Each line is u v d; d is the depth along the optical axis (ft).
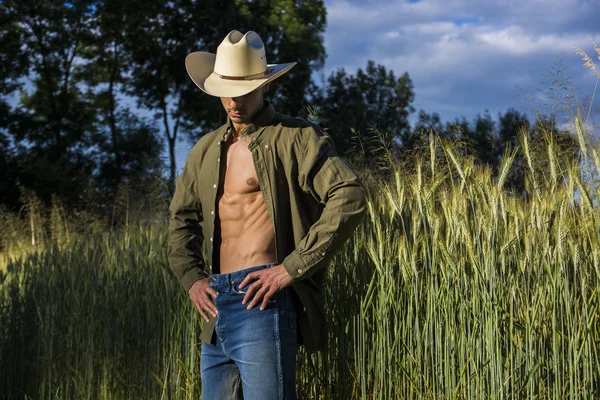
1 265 23.22
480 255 9.05
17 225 34.45
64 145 74.74
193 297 9.25
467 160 9.80
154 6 77.15
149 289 13.64
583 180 8.73
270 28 75.51
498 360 8.60
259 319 8.48
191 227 9.86
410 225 10.19
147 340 13.30
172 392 12.35
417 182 9.91
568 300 8.53
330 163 8.59
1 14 74.43
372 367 9.84
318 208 9.06
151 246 15.01
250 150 8.86
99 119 84.02
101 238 19.98
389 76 66.39
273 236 8.80
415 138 11.17
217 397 9.06
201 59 9.66
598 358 8.56
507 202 9.30
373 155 12.04
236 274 8.64
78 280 15.67
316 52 74.38
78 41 79.92
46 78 76.33
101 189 72.49
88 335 14.34
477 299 9.00
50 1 75.31
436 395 9.29
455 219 9.32
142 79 81.25
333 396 10.37
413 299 9.73
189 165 9.69
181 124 82.89
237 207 8.96
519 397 8.64
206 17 77.82
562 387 8.56
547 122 9.91
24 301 16.53
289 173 8.76
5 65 74.90
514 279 8.90
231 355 8.77
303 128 8.84
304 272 8.34
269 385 8.41
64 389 14.79
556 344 8.40
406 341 9.70
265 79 8.75
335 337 10.35
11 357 15.99
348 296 10.27
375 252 9.61
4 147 73.61
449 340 9.20
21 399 15.62
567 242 8.88
